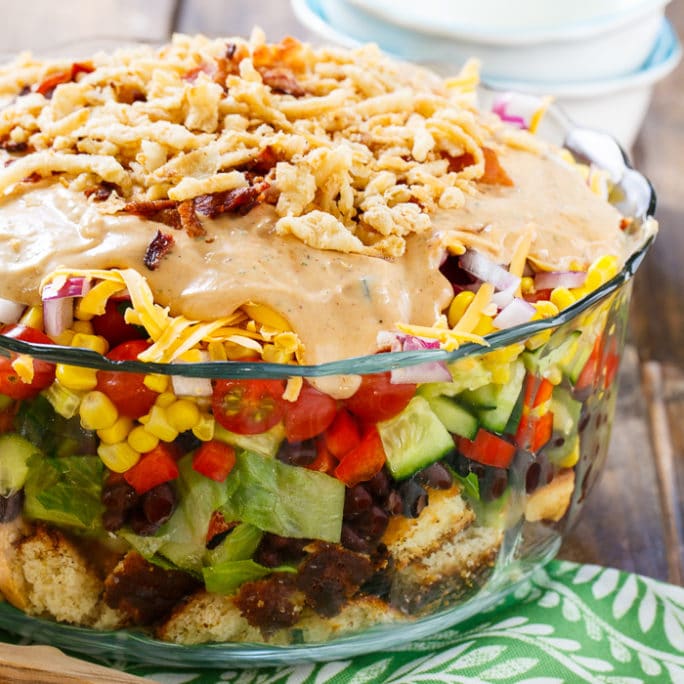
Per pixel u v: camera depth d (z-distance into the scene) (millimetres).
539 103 853
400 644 738
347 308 667
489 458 686
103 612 689
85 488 662
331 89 781
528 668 727
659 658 741
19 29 1195
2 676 667
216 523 660
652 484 880
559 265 716
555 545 766
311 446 655
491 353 668
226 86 772
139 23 1237
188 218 681
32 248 674
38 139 733
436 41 1019
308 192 695
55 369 646
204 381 643
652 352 989
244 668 726
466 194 730
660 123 1296
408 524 681
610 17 1016
